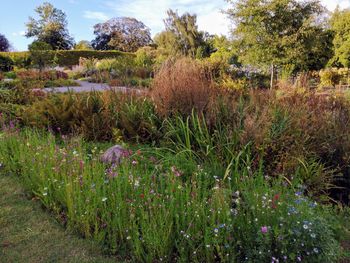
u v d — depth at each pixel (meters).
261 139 3.24
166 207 2.36
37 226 2.52
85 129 4.71
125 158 3.27
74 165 3.02
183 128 3.75
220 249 2.05
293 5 13.29
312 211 2.31
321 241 2.00
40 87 9.41
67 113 4.98
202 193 2.65
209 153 3.41
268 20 13.01
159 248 2.09
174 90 4.30
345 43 20.11
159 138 4.23
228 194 2.49
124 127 4.59
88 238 2.34
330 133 3.50
